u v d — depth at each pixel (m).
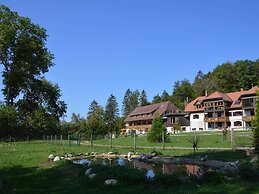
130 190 10.23
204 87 121.69
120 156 23.38
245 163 11.98
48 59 57.69
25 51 54.38
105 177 11.70
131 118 102.00
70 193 10.70
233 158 17.33
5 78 55.66
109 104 128.00
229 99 79.38
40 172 15.91
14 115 54.94
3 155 24.16
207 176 11.20
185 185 10.62
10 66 55.84
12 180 13.85
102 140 47.88
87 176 12.48
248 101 73.94
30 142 46.72
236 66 115.25
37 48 55.75
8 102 57.34
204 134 47.84
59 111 70.88
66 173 14.86
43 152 26.73
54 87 69.56
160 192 9.84
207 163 16.56
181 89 130.25
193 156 19.58
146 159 19.81
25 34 55.00
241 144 26.83
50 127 64.62
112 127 94.06
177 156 20.08
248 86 110.44
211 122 80.94
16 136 58.97
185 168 15.72
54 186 12.26
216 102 79.81
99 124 80.12
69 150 28.58
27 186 12.46
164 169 15.52
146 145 32.22
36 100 64.12
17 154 25.16
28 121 60.41
